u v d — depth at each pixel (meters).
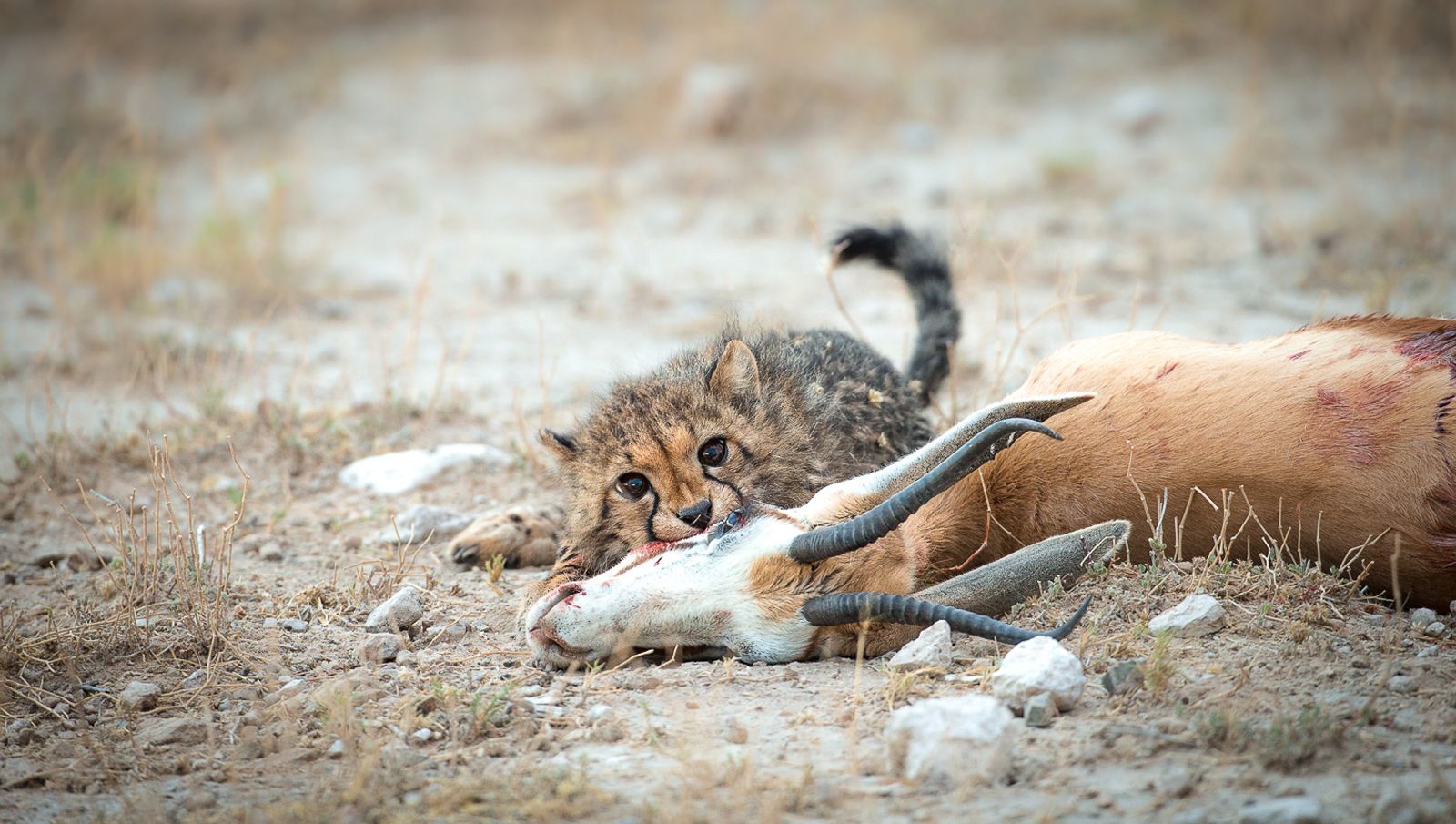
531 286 37.44
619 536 18.86
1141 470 16.58
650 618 15.59
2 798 14.41
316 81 60.22
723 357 18.98
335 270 39.34
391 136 54.59
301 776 14.59
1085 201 41.75
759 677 15.82
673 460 18.34
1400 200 38.28
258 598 19.61
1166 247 36.75
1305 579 16.44
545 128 53.69
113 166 45.72
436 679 16.14
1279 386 16.23
